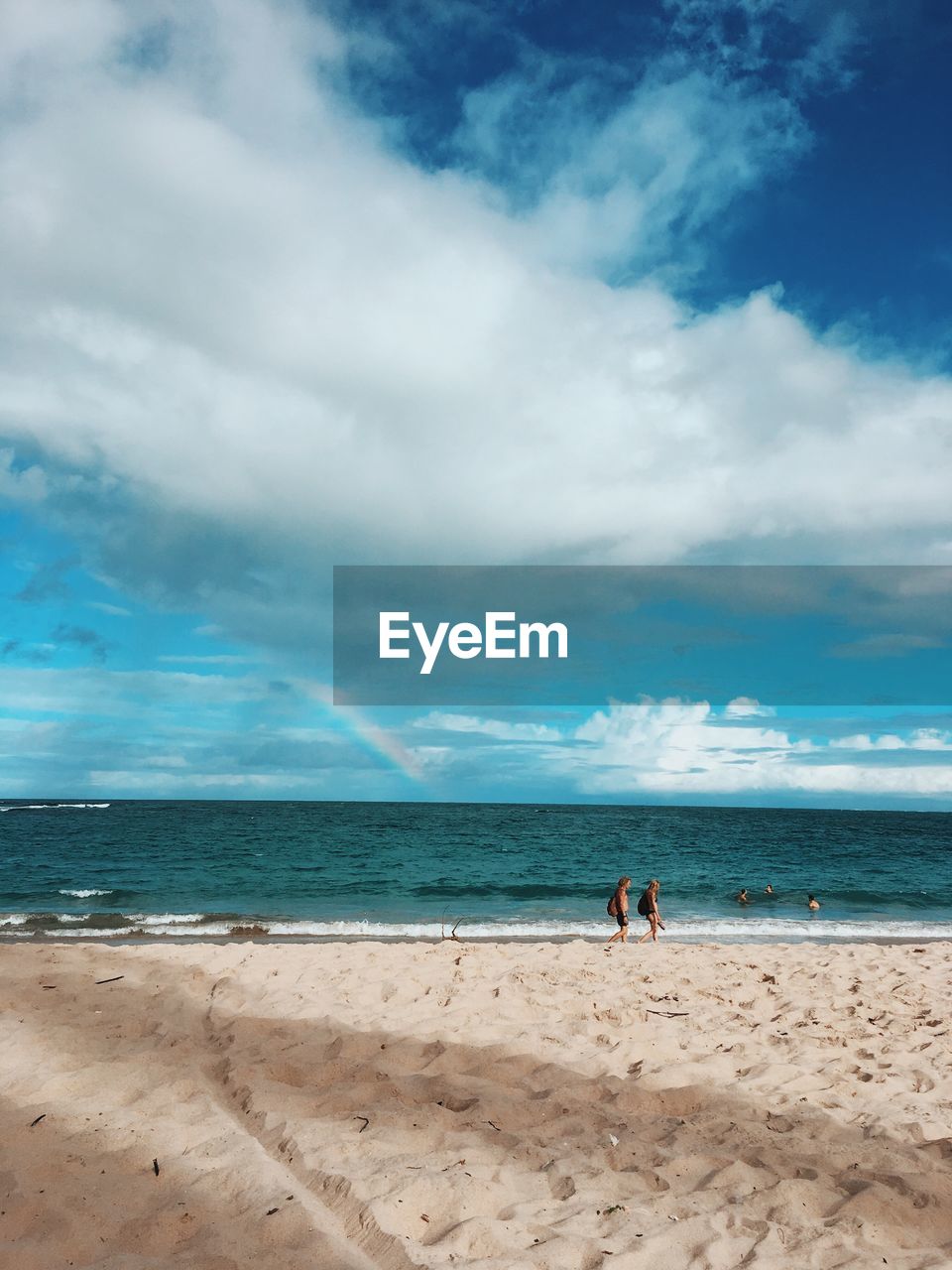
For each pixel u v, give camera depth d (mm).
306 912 20438
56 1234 3270
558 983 8719
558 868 33469
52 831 54250
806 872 33281
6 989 7562
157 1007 7121
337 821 79188
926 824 94125
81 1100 4734
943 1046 6734
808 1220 3688
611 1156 4312
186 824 67062
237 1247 3203
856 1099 5422
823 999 8398
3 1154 3953
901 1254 3436
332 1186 3803
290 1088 5129
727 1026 7238
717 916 20500
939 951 11805
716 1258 3334
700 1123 4879
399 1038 6371
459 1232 3412
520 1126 4773
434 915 20000
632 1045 6484
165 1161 3973
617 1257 3268
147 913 19453
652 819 100375
